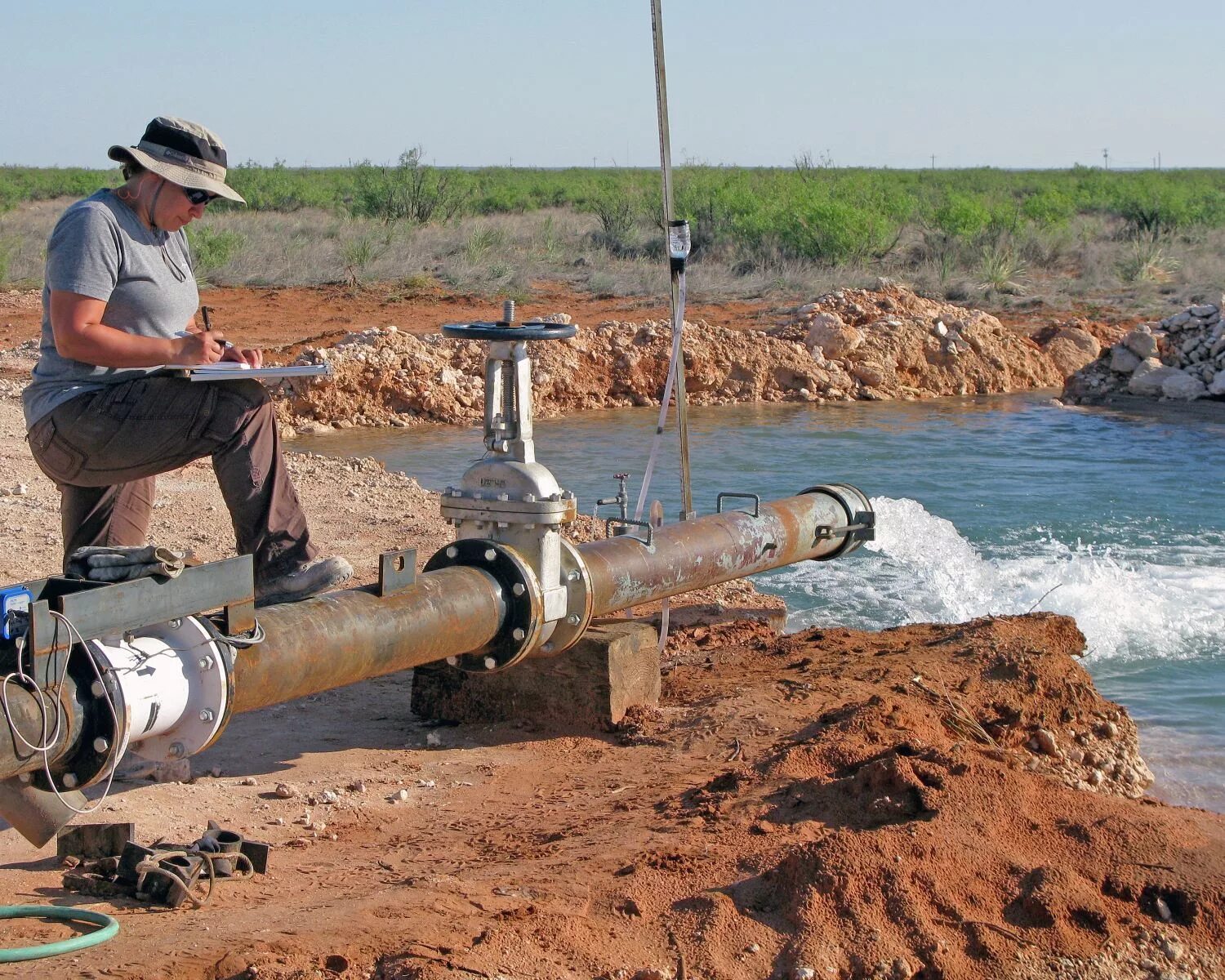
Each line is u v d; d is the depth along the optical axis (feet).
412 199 126.72
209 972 10.09
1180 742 20.94
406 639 14.44
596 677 17.88
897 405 61.05
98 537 15.79
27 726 10.36
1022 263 102.32
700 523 19.75
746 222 101.96
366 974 10.31
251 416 14.12
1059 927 12.32
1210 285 92.12
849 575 30.55
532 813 14.97
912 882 12.52
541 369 58.85
